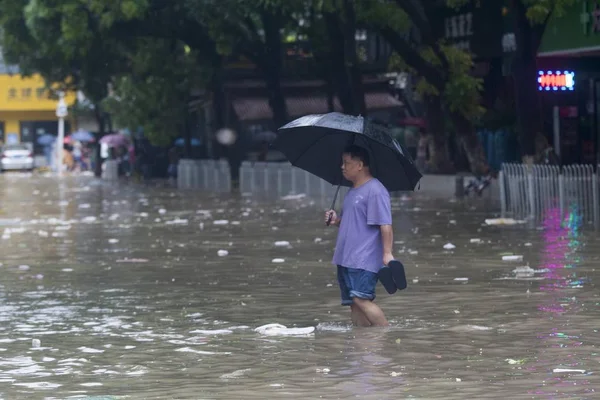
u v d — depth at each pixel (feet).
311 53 354.13
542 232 150.30
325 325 80.43
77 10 295.48
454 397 56.08
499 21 283.79
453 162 318.45
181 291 101.45
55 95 413.39
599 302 86.74
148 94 357.41
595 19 186.29
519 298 90.12
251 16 312.91
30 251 145.48
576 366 63.00
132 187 370.53
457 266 114.62
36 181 443.32
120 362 68.13
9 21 329.11
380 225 77.82
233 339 75.31
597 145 246.06
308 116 80.38
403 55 245.65
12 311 90.48
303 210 220.84
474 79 247.50
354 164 78.95
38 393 59.57
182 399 57.36
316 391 58.39
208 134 426.10
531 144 226.38
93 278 113.39
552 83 208.23
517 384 58.70
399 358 66.90
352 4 248.93
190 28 317.01
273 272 115.03
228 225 184.44
